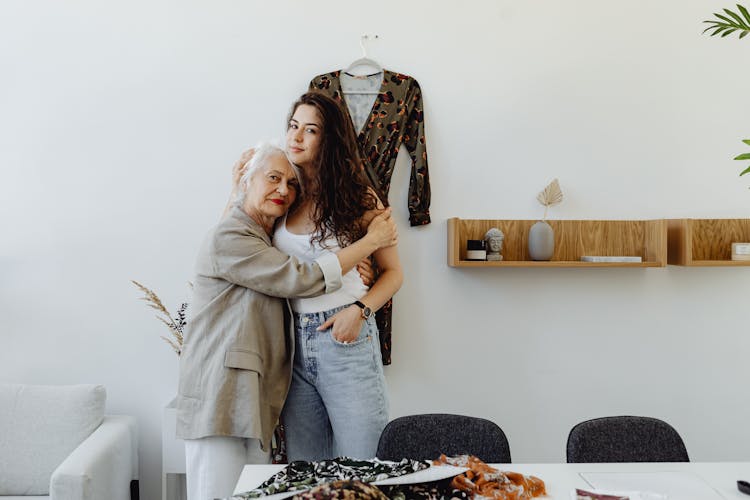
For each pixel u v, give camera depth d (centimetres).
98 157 292
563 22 304
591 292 308
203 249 239
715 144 311
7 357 293
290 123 248
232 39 293
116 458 257
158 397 296
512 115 303
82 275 294
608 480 168
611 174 307
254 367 232
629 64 307
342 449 243
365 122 293
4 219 291
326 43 295
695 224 305
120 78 291
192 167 293
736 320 315
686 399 313
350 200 246
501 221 300
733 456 314
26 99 290
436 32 299
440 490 155
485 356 304
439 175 300
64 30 290
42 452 262
